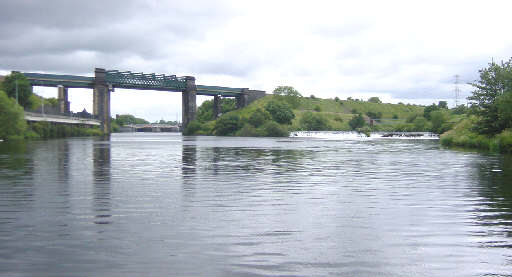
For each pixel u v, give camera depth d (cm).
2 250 1208
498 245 1264
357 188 2416
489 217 1639
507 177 2952
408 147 7956
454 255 1171
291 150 6888
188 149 7156
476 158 4828
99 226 1482
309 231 1421
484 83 6506
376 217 1639
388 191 2300
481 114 6631
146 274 1023
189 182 2661
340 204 1908
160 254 1170
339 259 1134
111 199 2019
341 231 1423
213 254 1171
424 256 1162
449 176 3031
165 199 2027
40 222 1538
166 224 1514
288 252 1191
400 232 1412
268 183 2630
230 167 3725
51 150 6519
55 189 2328
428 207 1839
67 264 1093
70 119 18750
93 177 2911
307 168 3653
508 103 6059
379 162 4334
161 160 4528
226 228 1458
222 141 12344
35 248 1227
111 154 5588
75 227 1466
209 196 2116
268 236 1357
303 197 2095
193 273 1029
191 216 1648
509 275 1024
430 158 4866
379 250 1214
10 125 12012
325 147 8050
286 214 1691
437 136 17212
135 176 2978
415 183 2639
